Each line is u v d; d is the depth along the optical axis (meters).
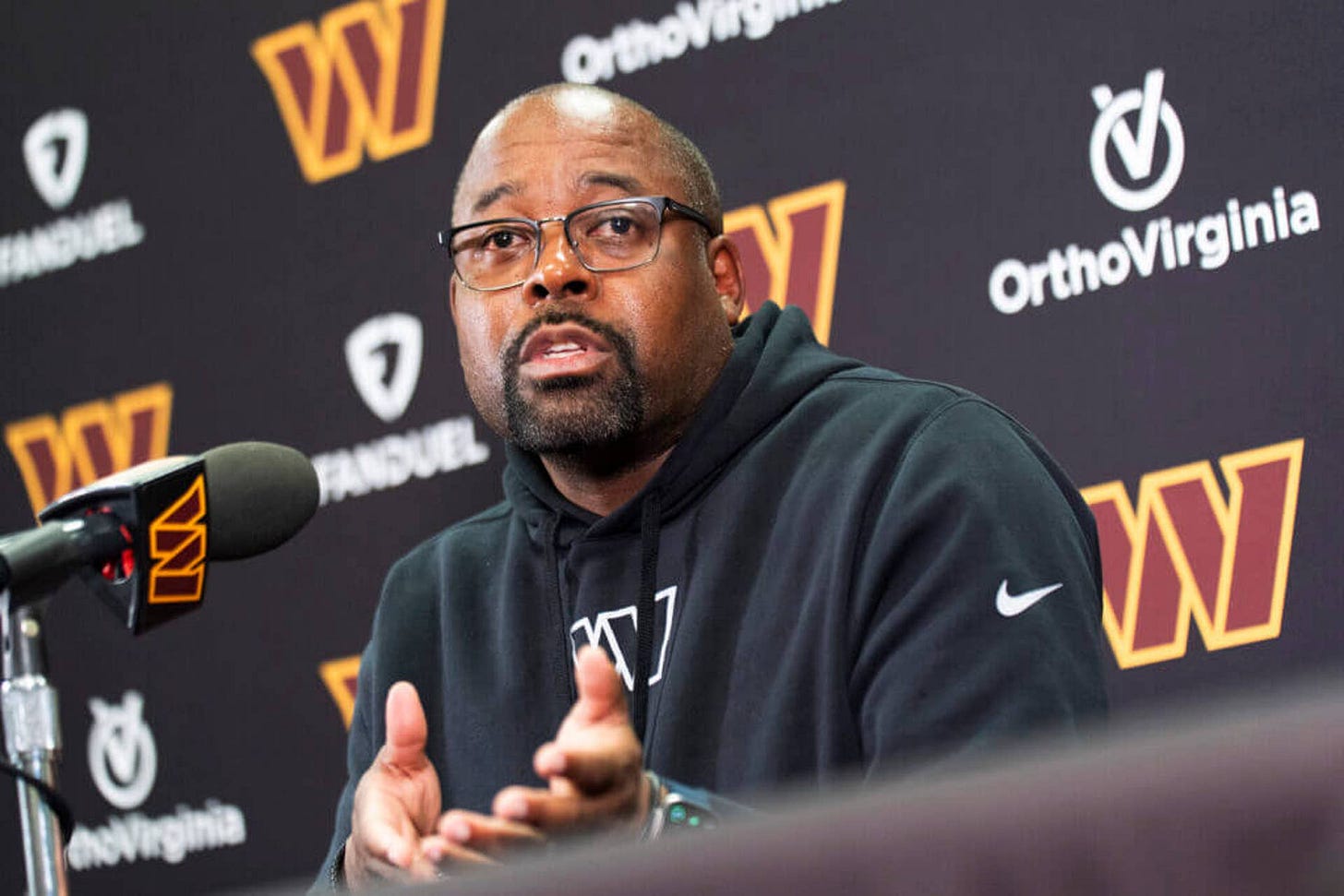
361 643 10.03
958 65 8.73
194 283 10.68
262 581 10.32
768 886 1.24
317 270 10.36
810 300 8.98
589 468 6.66
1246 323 7.96
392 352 10.10
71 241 11.04
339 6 10.42
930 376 8.64
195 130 10.78
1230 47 8.08
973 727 5.18
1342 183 7.80
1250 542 7.89
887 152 8.86
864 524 5.89
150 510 4.47
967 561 5.54
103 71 11.05
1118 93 8.32
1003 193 8.55
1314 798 1.13
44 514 4.56
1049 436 8.35
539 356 6.38
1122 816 1.16
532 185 6.53
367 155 10.28
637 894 1.28
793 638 5.88
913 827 1.21
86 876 10.60
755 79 9.23
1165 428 8.10
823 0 9.09
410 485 9.98
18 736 4.17
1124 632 8.10
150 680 10.55
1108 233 8.29
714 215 6.96
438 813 4.82
